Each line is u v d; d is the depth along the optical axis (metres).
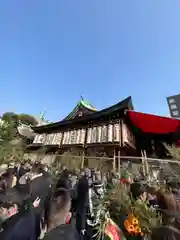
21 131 25.55
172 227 2.27
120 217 3.12
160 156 12.23
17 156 11.99
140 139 13.91
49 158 12.75
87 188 3.55
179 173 4.67
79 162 9.46
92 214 3.03
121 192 3.44
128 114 11.23
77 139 13.61
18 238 1.91
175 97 50.31
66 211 2.07
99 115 12.69
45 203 2.92
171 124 11.15
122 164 8.34
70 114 18.28
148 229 2.61
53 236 1.66
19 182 4.08
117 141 10.68
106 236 2.67
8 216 2.33
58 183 3.40
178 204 2.79
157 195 3.20
